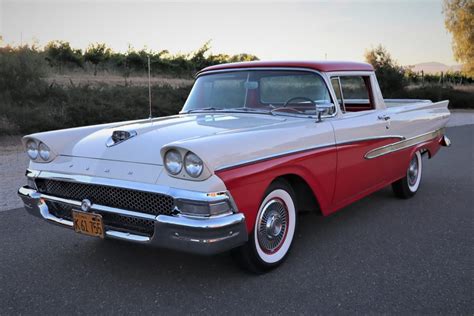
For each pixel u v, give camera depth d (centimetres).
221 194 294
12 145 1065
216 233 291
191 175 290
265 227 351
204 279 346
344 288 331
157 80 2342
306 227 475
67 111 1284
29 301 312
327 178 405
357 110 499
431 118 616
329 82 424
